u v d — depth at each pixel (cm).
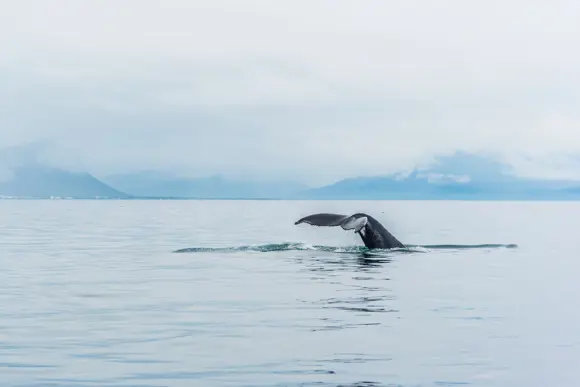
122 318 1923
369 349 1562
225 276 2816
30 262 3416
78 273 2955
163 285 2573
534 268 3180
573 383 1308
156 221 8706
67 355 1506
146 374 1359
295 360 1462
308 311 2034
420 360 1464
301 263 3250
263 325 1827
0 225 7362
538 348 1574
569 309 2089
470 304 2173
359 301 2217
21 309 2067
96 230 6406
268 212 13788
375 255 3588
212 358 1480
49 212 13325
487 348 1574
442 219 9688
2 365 1425
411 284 2598
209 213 13012
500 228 6938
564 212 14662
